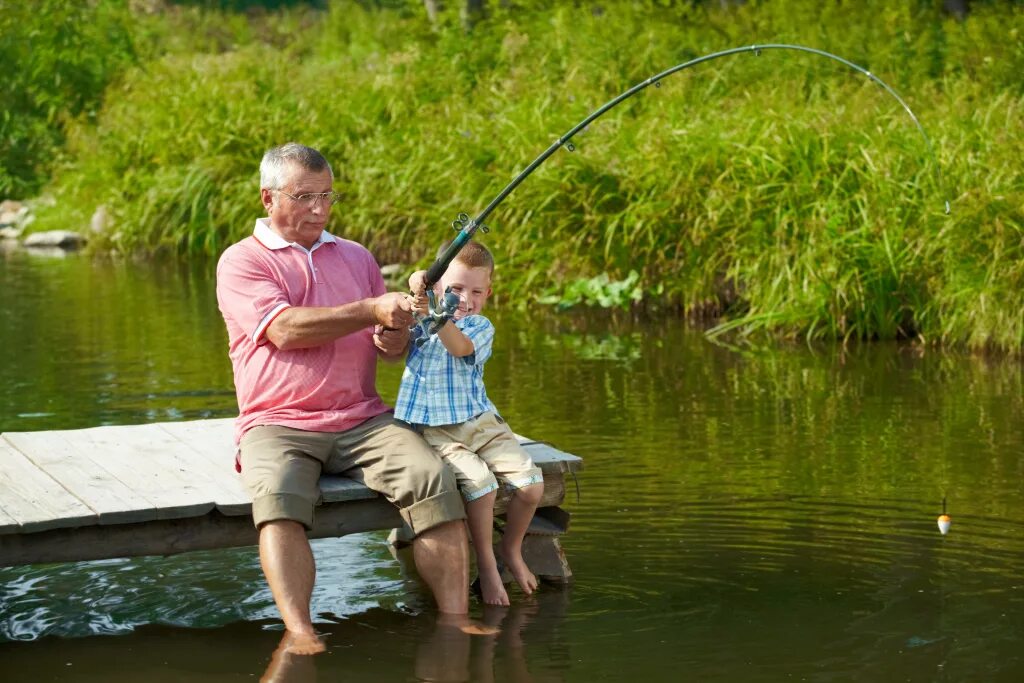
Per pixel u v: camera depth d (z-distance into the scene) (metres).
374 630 10.05
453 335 10.67
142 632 10.12
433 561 10.36
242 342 10.88
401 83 33.59
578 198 24.97
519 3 36.97
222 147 33.22
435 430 10.96
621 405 17.14
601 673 9.16
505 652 9.59
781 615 10.23
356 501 10.70
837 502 12.97
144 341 21.59
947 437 15.36
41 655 9.68
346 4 58.41
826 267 21.98
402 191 28.38
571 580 11.11
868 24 31.97
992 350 20.72
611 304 24.45
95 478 10.92
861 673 9.14
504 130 27.62
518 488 10.78
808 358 20.31
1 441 12.16
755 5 34.38
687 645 9.68
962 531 12.09
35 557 10.01
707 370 19.42
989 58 28.16
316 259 11.09
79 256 33.38
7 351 20.81
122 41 46.12
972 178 21.70
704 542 11.94
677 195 24.17
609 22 33.50
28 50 44.16
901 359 20.23
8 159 42.97
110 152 36.66
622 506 12.96
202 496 10.43
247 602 10.76
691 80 29.98
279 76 36.41
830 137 24.02
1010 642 9.63
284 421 10.72
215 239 32.59
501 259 25.89
